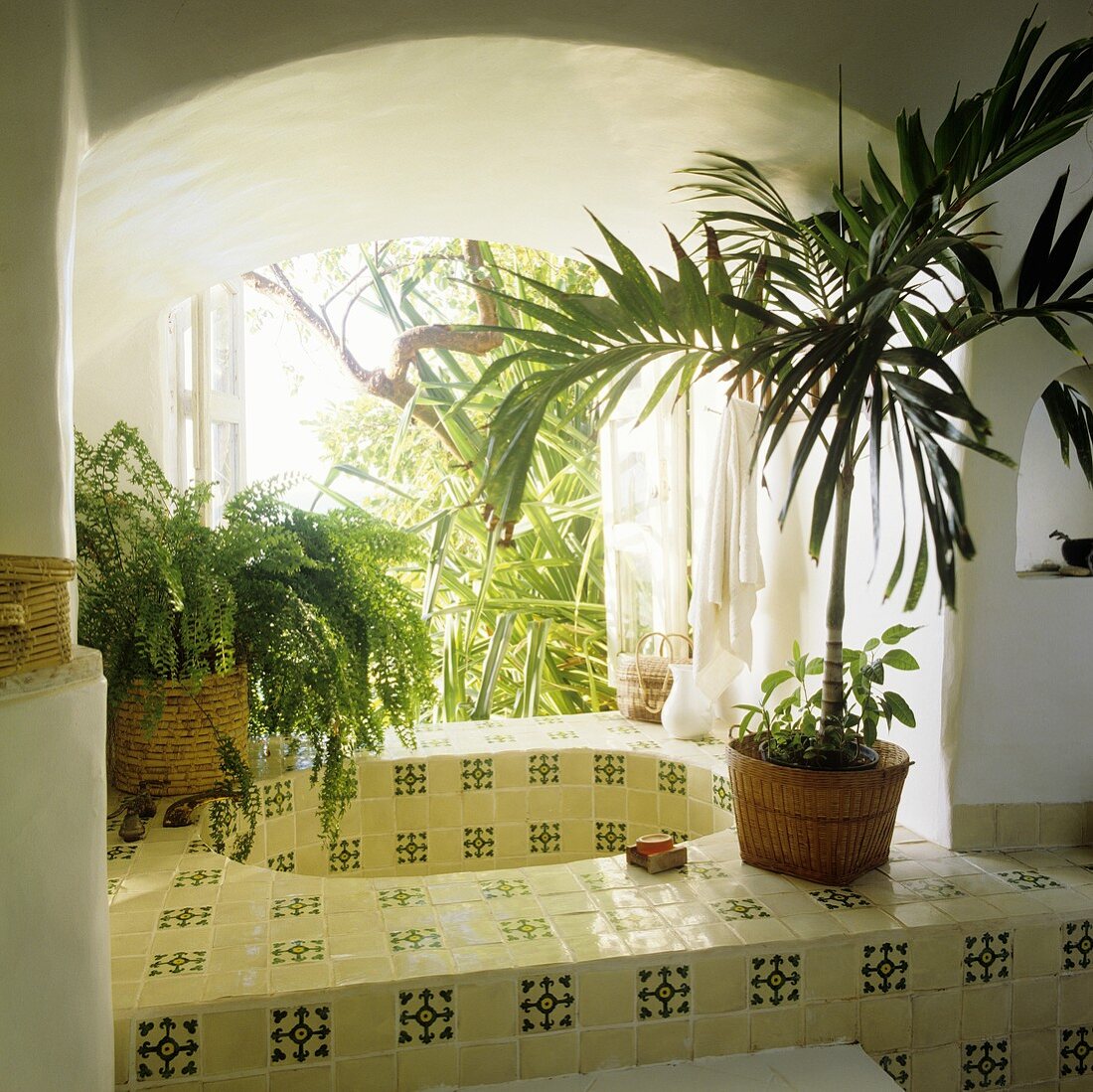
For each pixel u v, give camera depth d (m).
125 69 1.68
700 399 3.45
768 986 1.86
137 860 2.27
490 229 3.00
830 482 1.57
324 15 1.76
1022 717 2.32
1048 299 2.24
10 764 1.19
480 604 3.81
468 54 1.92
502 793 3.05
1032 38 1.78
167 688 2.51
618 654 3.68
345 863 2.95
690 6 1.94
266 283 4.18
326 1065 1.69
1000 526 2.28
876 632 2.55
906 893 2.08
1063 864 2.24
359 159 2.38
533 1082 1.77
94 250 2.21
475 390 1.92
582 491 4.27
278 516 2.66
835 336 1.70
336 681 2.50
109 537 2.51
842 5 2.03
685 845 2.33
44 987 1.25
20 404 1.37
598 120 2.27
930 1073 1.94
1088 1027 2.00
